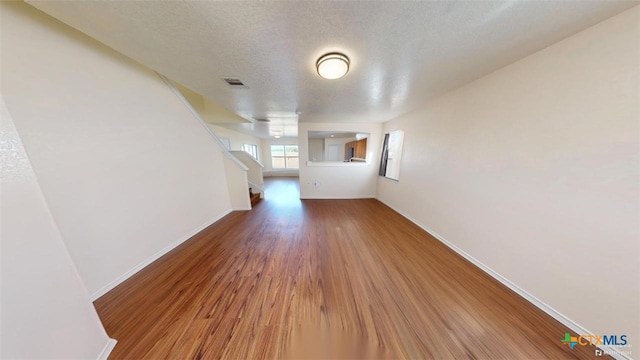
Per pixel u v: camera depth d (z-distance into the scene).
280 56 1.56
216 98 2.67
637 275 1.02
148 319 1.38
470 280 1.79
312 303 1.52
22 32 1.19
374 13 1.09
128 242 1.84
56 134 1.34
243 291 1.65
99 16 1.10
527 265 1.53
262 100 2.77
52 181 1.33
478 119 1.96
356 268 1.98
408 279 1.81
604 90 1.10
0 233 0.70
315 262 2.09
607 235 1.11
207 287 1.70
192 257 2.19
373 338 1.25
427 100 2.73
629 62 1.01
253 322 1.36
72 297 0.94
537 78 1.43
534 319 1.37
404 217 3.49
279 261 2.11
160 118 2.21
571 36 1.23
